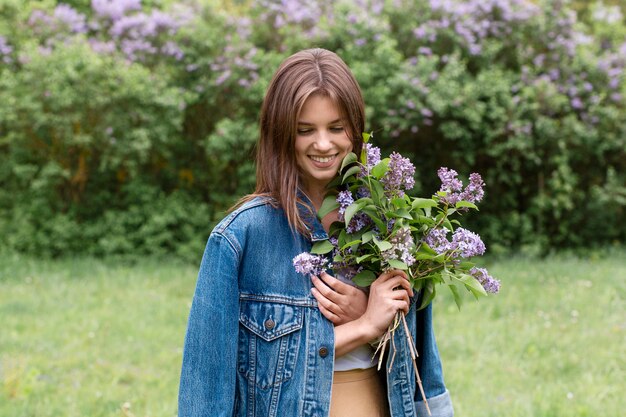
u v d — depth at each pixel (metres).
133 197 8.27
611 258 8.05
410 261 1.67
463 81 7.95
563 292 6.30
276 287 1.69
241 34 8.21
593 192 8.62
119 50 8.32
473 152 8.11
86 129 8.04
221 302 1.64
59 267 7.48
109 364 4.68
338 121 1.70
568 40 8.53
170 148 8.64
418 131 8.16
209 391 1.60
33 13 8.52
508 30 8.34
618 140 8.32
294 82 1.69
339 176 1.78
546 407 3.82
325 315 1.70
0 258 7.66
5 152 8.80
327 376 1.67
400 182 1.72
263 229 1.71
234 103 8.19
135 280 6.98
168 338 5.25
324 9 8.45
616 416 3.75
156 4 9.55
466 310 5.86
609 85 8.45
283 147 1.71
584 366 4.59
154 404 3.98
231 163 8.47
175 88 7.92
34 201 8.16
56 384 4.30
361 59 7.90
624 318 5.62
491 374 4.47
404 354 1.78
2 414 3.76
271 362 1.67
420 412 1.93
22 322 5.57
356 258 1.70
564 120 8.12
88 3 9.59
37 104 7.61
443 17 8.22
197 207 8.27
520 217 8.47
